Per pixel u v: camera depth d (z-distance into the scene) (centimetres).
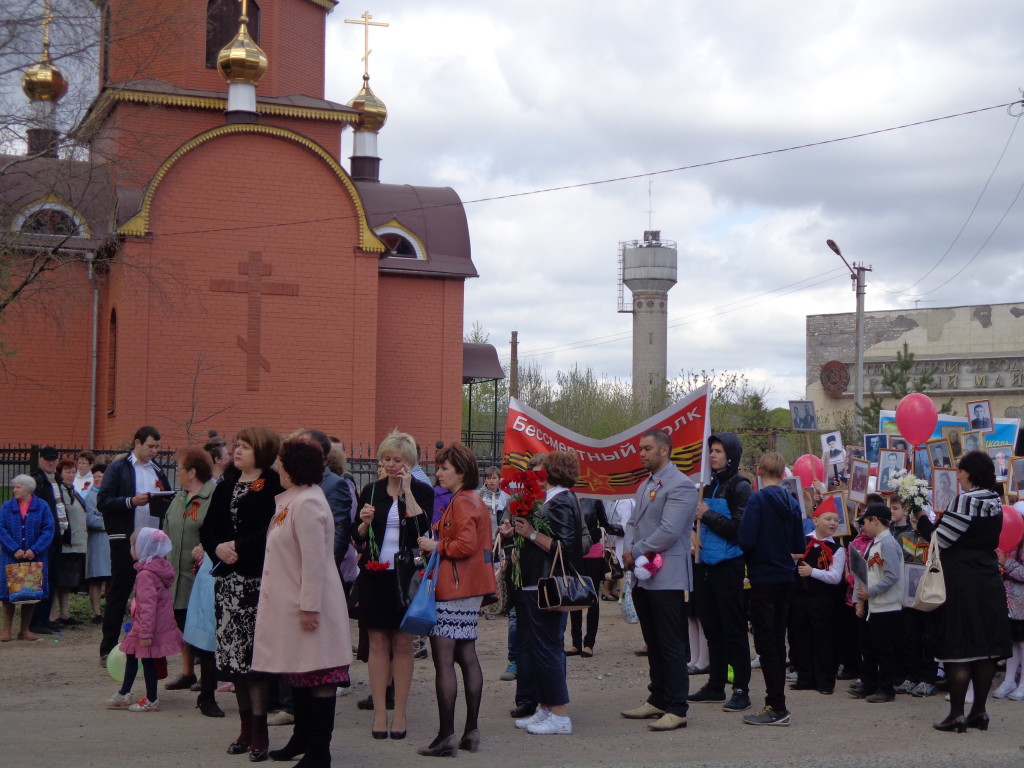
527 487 867
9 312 2638
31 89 2994
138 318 2692
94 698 1013
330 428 2838
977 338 5788
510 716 950
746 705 959
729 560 960
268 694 773
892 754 789
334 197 2867
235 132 2788
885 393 5872
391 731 854
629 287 7762
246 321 2786
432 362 3212
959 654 875
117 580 1162
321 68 3256
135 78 2442
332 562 735
